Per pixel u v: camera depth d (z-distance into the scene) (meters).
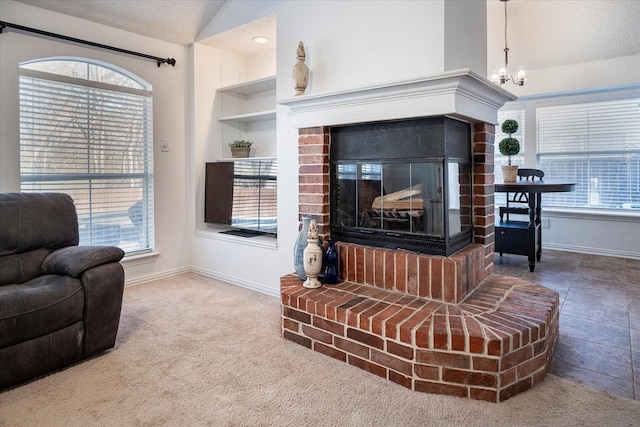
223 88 4.18
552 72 5.07
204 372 2.11
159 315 2.95
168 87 3.98
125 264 3.71
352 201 2.82
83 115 3.43
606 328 2.68
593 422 1.68
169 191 4.05
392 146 2.53
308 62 3.00
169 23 3.71
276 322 2.82
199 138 4.14
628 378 2.03
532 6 4.36
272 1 3.27
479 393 1.84
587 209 5.32
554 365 2.17
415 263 2.38
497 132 5.97
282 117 3.26
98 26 3.44
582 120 5.30
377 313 2.14
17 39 2.98
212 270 4.02
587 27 4.39
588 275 4.06
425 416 1.73
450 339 1.86
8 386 1.94
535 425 1.66
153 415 1.74
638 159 4.96
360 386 1.98
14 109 2.99
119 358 2.27
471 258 2.44
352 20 2.72
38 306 2.00
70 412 1.76
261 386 1.97
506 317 2.05
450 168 2.38
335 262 2.71
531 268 4.23
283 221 3.32
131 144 3.77
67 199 2.77
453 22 2.41
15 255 2.44
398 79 2.38
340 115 2.67
